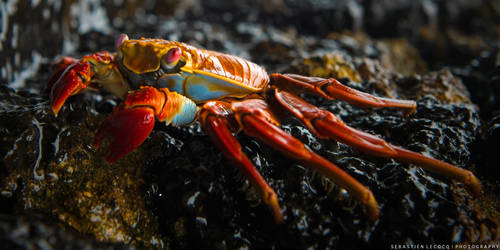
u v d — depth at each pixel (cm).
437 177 31
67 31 52
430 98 37
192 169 30
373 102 31
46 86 34
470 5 89
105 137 28
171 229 30
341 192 30
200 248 30
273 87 32
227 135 29
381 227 29
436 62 74
